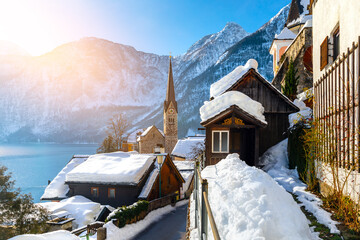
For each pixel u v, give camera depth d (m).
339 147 6.25
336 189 6.11
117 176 23.25
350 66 5.55
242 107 14.97
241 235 4.16
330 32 7.41
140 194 23.17
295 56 26.61
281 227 4.36
